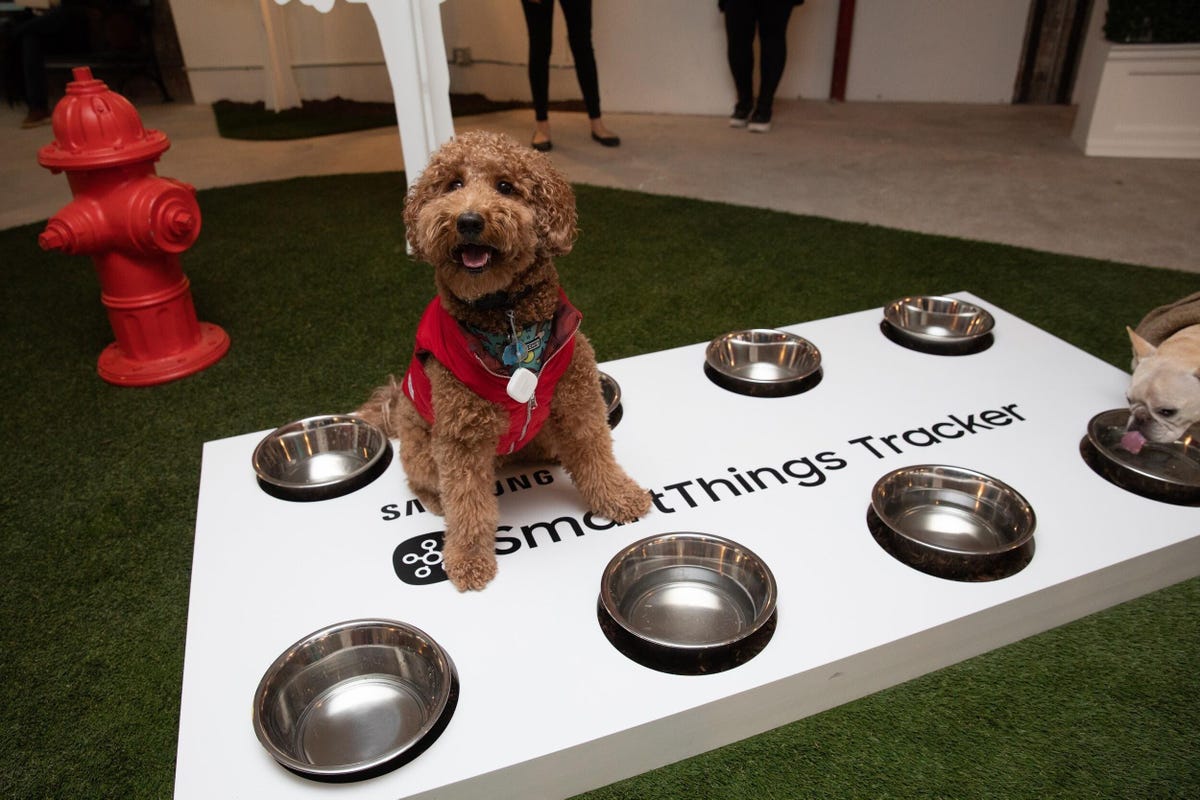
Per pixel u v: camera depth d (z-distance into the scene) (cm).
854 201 489
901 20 729
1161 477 202
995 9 705
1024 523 190
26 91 741
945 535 197
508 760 143
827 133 655
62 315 371
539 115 599
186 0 768
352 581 185
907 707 172
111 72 823
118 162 273
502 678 158
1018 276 374
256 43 794
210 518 207
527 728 148
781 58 633
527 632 169
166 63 830
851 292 364
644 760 158
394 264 412
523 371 161
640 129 684
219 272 405
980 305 309
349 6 782
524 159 167
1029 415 240
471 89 825
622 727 148
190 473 258
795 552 188
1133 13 542
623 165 573
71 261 432
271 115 760
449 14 802
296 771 138
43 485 254
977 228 438
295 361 321
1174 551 190
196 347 322
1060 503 202
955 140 622
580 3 566
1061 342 280
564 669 160
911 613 170
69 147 273
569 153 606
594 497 200
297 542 198
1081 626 191
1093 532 192
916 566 182
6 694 183
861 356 275
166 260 304
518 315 164
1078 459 219
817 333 291
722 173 551
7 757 169
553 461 227
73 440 277
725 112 740
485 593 180
